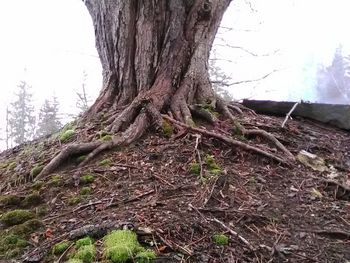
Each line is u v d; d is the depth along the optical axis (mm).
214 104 5031
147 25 5316
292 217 3115
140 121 4398
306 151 4387
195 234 2672
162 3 5352
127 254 2352
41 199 3348
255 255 2566
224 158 3973
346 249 2781
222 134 4387
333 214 3256
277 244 2715
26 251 2625
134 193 3256
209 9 5527
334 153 4516
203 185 3361
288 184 3658
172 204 3037
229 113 4902
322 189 3658
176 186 3346
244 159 4000
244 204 3182
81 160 3898
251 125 4781
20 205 3303
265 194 3416
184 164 3738
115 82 5410
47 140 4984
